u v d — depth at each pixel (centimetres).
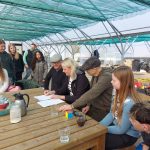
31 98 263
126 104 175
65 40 1305
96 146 164
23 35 1484
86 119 185
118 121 186
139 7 604
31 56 679
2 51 429
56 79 325
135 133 185
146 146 146
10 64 444
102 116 238
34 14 753
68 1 566
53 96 268
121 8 623
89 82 263
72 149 149
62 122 179
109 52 1083
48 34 1355
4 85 309
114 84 185
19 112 180
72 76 265
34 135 153
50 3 592
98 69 235
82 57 1220
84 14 714
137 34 773
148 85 421
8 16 804
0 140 145
